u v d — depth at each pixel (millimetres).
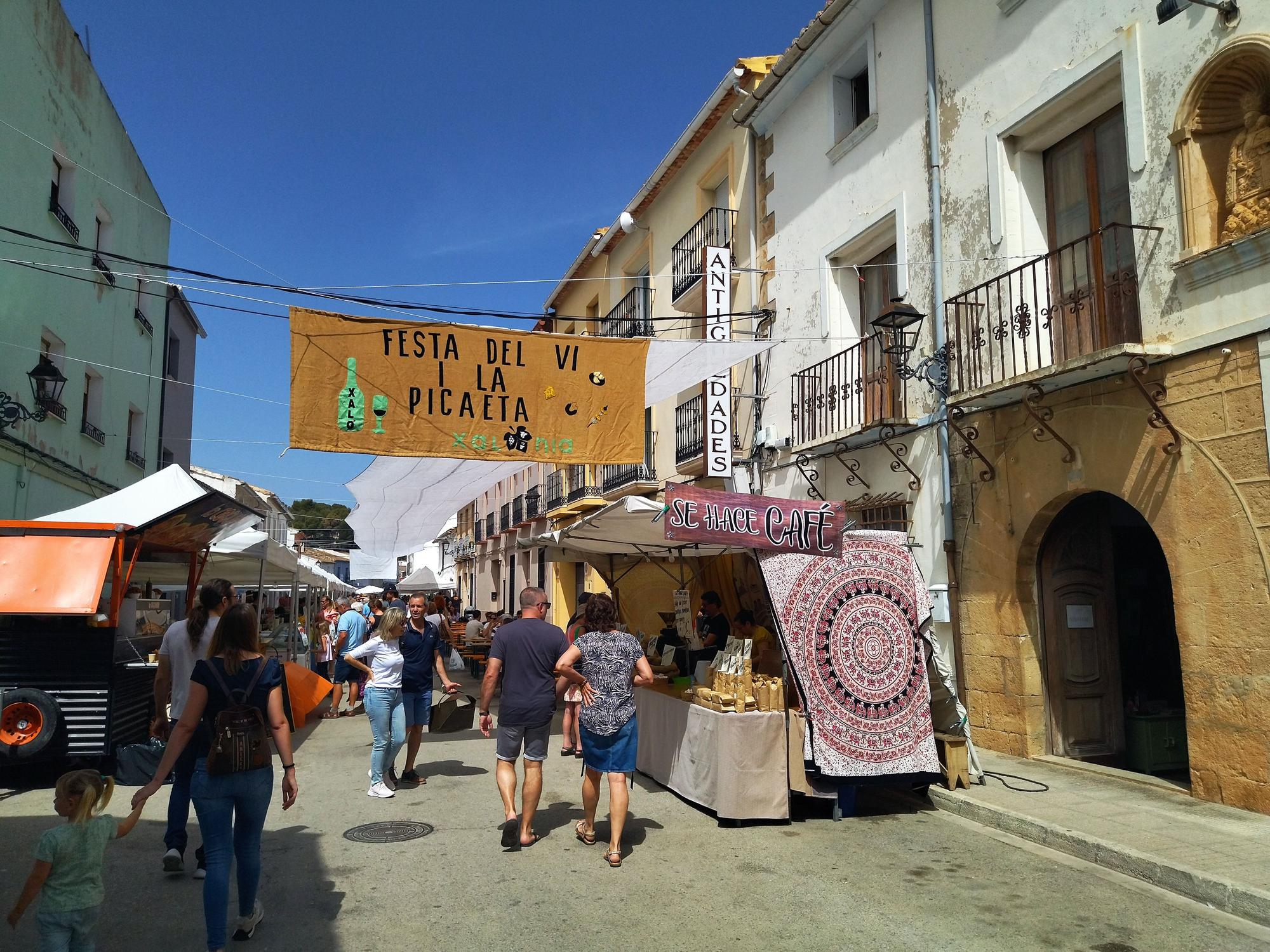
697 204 15844
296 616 15047
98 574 7402
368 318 7484
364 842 5883
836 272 11531
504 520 30016
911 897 4805
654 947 4109
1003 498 8336
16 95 11633
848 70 11516
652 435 17766
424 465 10352
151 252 18844
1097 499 8539
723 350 8844
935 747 6785
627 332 18828
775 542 6668
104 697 7469
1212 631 6332
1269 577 5945
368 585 46531
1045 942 4195
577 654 5855
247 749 3912
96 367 15219
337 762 8844
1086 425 7434
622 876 5148
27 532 7551
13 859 5340
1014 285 8383
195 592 10523
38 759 7129
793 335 12328
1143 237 7047
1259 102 6410
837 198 11406
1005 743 8227
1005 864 5426
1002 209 8531
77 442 14445
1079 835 5613
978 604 8617
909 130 10023
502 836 5711
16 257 11680
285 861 5457
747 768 6297
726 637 9641
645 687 8234
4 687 7309
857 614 6730
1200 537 6438
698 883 5016
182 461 23516
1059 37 7996
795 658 6523
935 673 7102
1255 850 5258
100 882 3484
